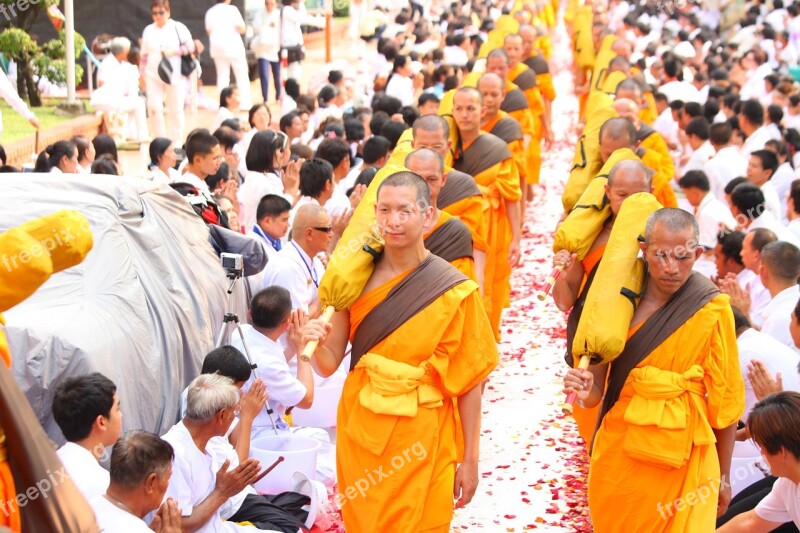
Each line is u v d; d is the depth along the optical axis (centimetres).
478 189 766
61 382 489
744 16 2714
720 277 832
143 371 567
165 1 1533
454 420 509
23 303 538
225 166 959
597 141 830
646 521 499
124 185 642
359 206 537
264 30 1919
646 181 629
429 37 2153
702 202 1053
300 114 1277
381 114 1161
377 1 2745
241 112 1847
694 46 2261
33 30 1908
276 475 606
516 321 1052
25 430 274
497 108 1026
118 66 1516
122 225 620
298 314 635
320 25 2798
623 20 2588
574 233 630
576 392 486
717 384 492
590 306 499
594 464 515
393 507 481
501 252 894
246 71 1864
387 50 1833
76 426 468
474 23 2506
